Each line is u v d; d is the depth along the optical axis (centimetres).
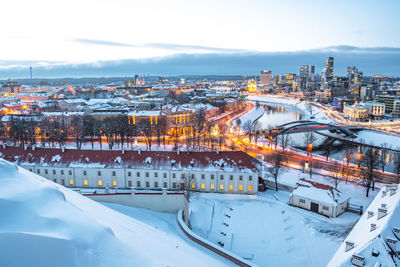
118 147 17725
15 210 3023
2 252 2580
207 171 10250
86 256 2892
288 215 8631
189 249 5000
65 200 3716
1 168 3653
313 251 6906
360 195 10675
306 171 13500
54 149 11144
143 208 7612
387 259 4025
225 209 9000
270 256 6750
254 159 10800
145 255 3497
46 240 2719
